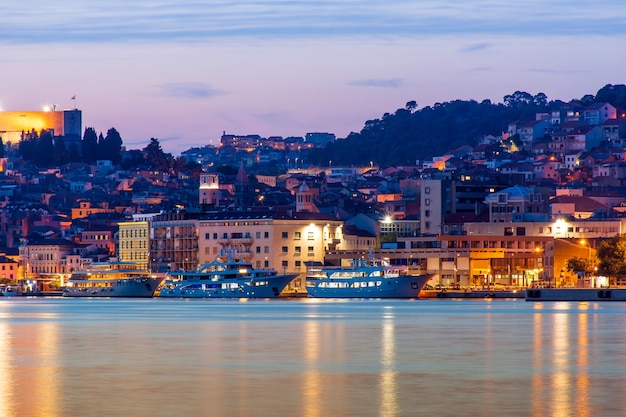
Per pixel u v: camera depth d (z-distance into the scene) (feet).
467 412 485.97
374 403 508.53
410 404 505.66
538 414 480.64
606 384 562.66
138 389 551.59
